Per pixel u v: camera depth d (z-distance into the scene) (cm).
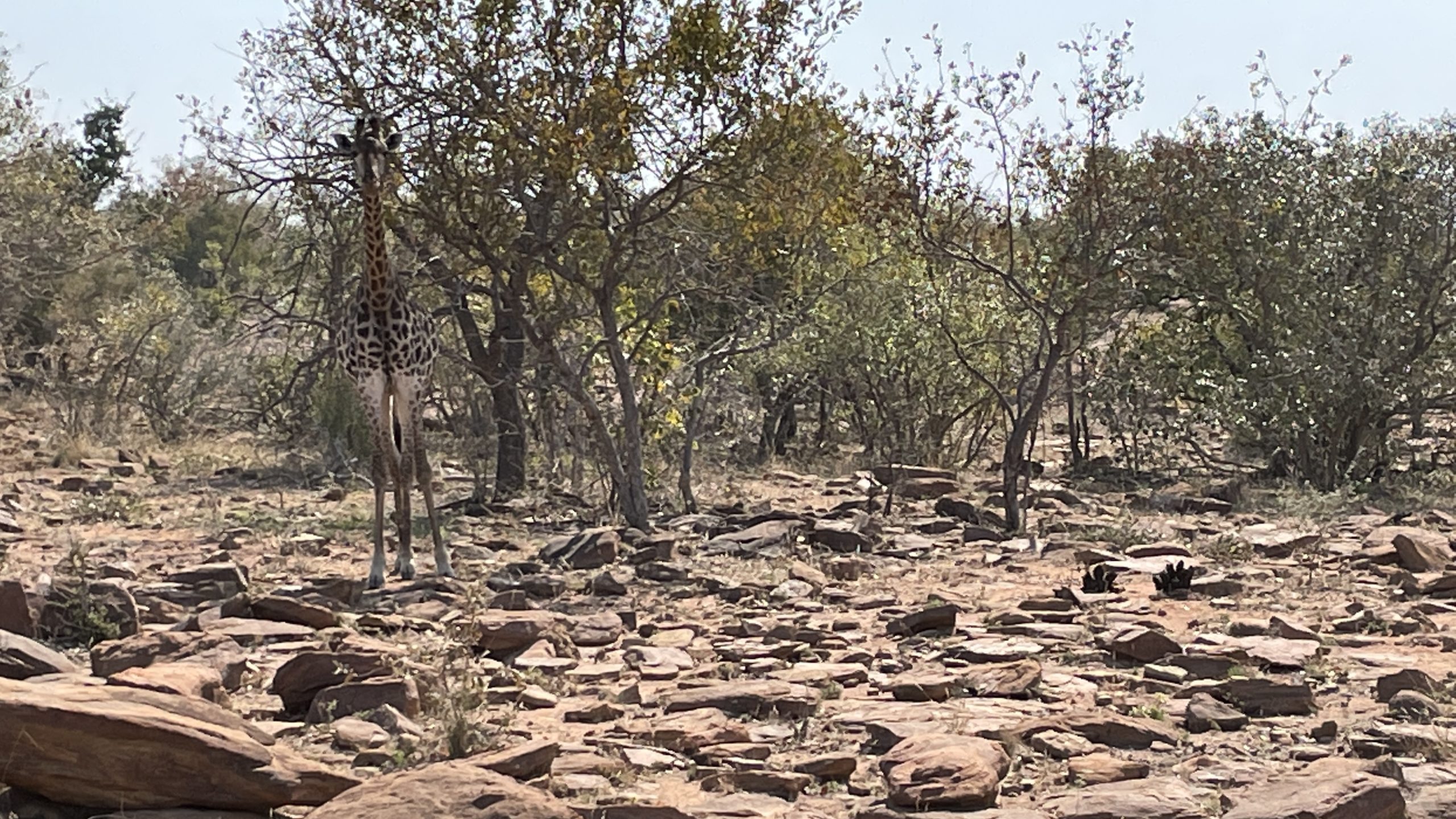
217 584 1045
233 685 741
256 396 2578
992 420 2323
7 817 491
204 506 1688
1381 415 2028
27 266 2581
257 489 1923
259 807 510
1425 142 2084
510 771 561
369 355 1158
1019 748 624
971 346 2064
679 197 1470
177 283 3431
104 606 848
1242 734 671
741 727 654
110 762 499
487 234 1438
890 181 1565
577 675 789
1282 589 1100
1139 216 1598
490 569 1205
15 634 775
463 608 902
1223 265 2112
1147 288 2086
